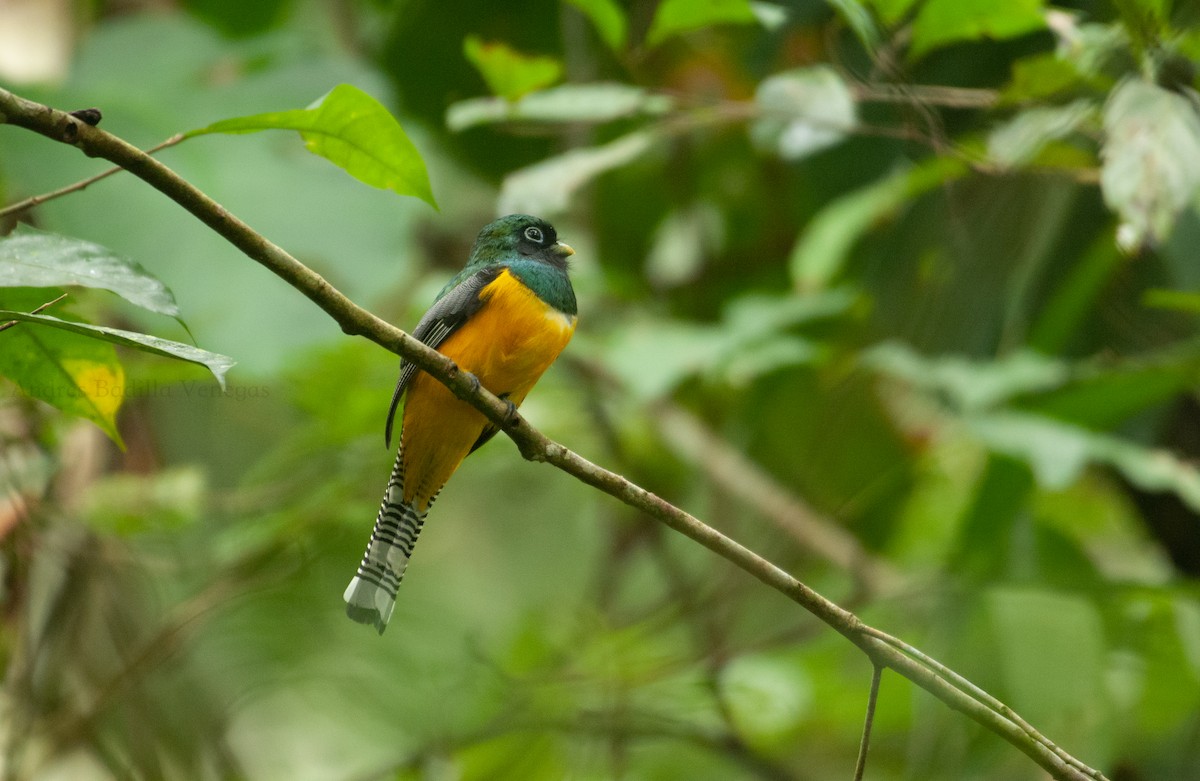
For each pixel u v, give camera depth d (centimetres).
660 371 1079
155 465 1167
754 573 603
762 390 1316
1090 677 1148
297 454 1132
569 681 1219
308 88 1188
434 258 1445
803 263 1066
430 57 1312
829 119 820
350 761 1296
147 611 1168
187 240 1066
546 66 865
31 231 510
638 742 1302
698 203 1391
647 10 1181
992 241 1077
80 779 1110
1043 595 1164
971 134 954
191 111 1155
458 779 1225
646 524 1374
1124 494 1161
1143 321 1085
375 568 840
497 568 1484
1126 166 668
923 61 1060
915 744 1173
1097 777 580
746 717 1294
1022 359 1041
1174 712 1167
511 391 874
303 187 1116
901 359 1069
